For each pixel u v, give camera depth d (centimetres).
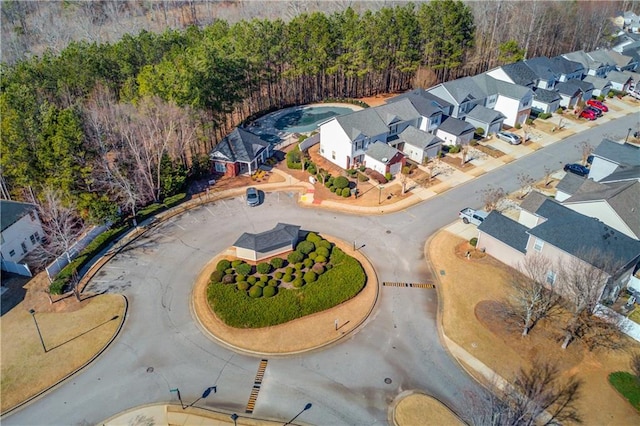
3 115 4750
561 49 11675
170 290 4141
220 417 3050
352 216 5228
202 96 6050
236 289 4066
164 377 3334
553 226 4034
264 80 8056
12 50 9819
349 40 8288
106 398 3186
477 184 5850
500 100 7606
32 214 4672
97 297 4041
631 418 2991
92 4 13275
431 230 4959
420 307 3931
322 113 8469
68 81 6169
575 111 8069
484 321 3759
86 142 5091
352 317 3819
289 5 14088
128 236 4856
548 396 3123
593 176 5847
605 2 13362
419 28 8975
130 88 6028
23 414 3077
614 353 3447
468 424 2984
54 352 3506
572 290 3556
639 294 3962
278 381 3291
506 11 11769
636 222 4238
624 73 9331
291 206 5441
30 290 4128
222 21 9444
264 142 6475
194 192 5741
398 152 5953
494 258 4497
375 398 3167
